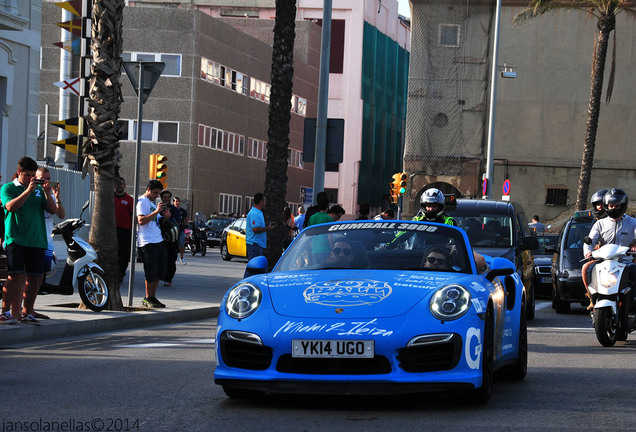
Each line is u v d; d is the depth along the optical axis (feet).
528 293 55.93
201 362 33.73
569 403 25.53
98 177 50.90
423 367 23.56
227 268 102.47
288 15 75.10
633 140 154.51
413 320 23.70
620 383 29.73
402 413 23.63
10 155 77.20
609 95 153.89
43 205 41.75
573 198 154.92
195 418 22.68
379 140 290.35
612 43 154.40
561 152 155.12
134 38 193.36
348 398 25.98
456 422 22.41
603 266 41.88
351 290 24.97
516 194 155.94
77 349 37.63
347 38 276.82
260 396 26.20
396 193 125.08
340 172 278.46
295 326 23.79
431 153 154.71
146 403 24.82
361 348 23.36
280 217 75.66
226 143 209.56
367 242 28.43
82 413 23.20
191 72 193.88
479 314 24.44
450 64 154.92
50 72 193.16
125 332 45.06
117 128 51.39
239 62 214.48
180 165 193.88
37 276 41.96
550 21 155.12
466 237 28.76
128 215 60.75
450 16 154.81
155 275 53.11
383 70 290.56
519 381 30.30
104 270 50.72
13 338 39.60
